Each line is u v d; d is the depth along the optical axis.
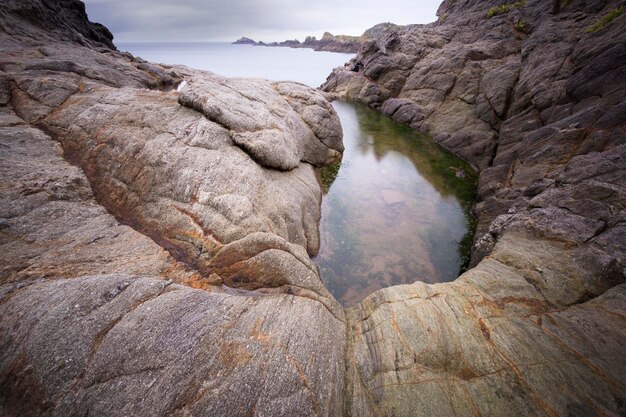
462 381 6.57
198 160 12.38
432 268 13.79
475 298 8.62
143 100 15.70
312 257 14.18
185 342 6.45
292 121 20.44
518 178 15.79
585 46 18.95
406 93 38.38
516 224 11.23
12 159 11.39
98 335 6.23
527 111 20.98
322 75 98.62
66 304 6.61
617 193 9.80
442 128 29.67
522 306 8.02
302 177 17.61
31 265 7.77
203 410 5.57
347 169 23.16
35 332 6.14
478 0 46.53
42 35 30.39
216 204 11.25
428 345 7.43
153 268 9.16
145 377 5.81
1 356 5.91
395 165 24.06
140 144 12.64
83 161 12.73
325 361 7.23
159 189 11.67
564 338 6.84
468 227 16.61
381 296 9.61
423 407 6.25
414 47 42.09
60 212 9.88
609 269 8.07
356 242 15.29
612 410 5.44
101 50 36.78
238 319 7.39
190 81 18.16
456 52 34.56
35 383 5.64
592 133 13.95
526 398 5.95
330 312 9.26
